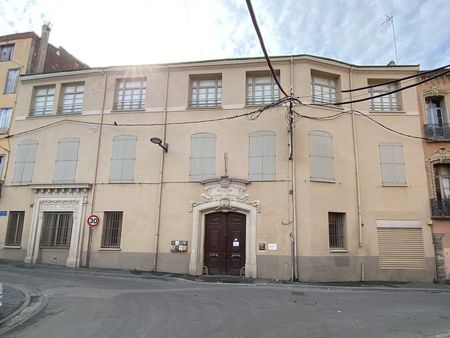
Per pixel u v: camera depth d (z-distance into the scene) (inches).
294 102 635.5
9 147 772.0
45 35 876.6
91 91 750.5
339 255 619.8
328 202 633.6
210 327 270.2
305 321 295.0
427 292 522.3
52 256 690.2
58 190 708.0
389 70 711.7
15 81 825.5
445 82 714.2
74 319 291.6
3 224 731.4
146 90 726.5
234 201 636.7
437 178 689.0
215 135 677.3
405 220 654.5
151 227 657.0
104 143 715.4
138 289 443.8
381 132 690.8
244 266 621.0
